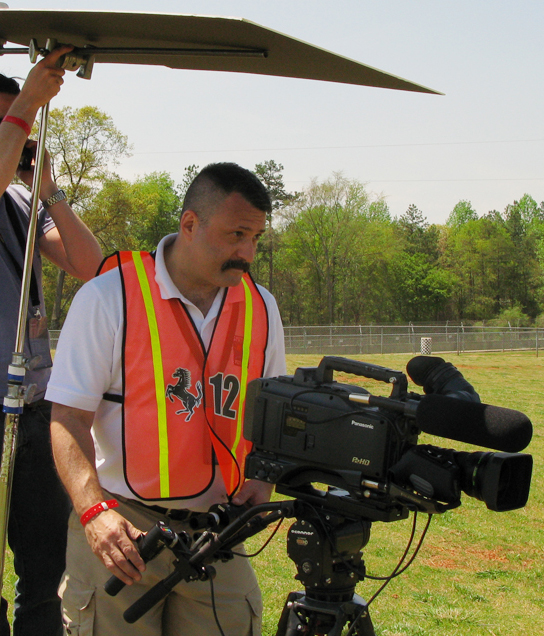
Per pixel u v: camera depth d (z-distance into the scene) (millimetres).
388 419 1716
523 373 25859
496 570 5387
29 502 2799
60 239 3012
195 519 2070
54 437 2109
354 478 1756
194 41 2018
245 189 2082
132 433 2148
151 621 2225
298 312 74312
